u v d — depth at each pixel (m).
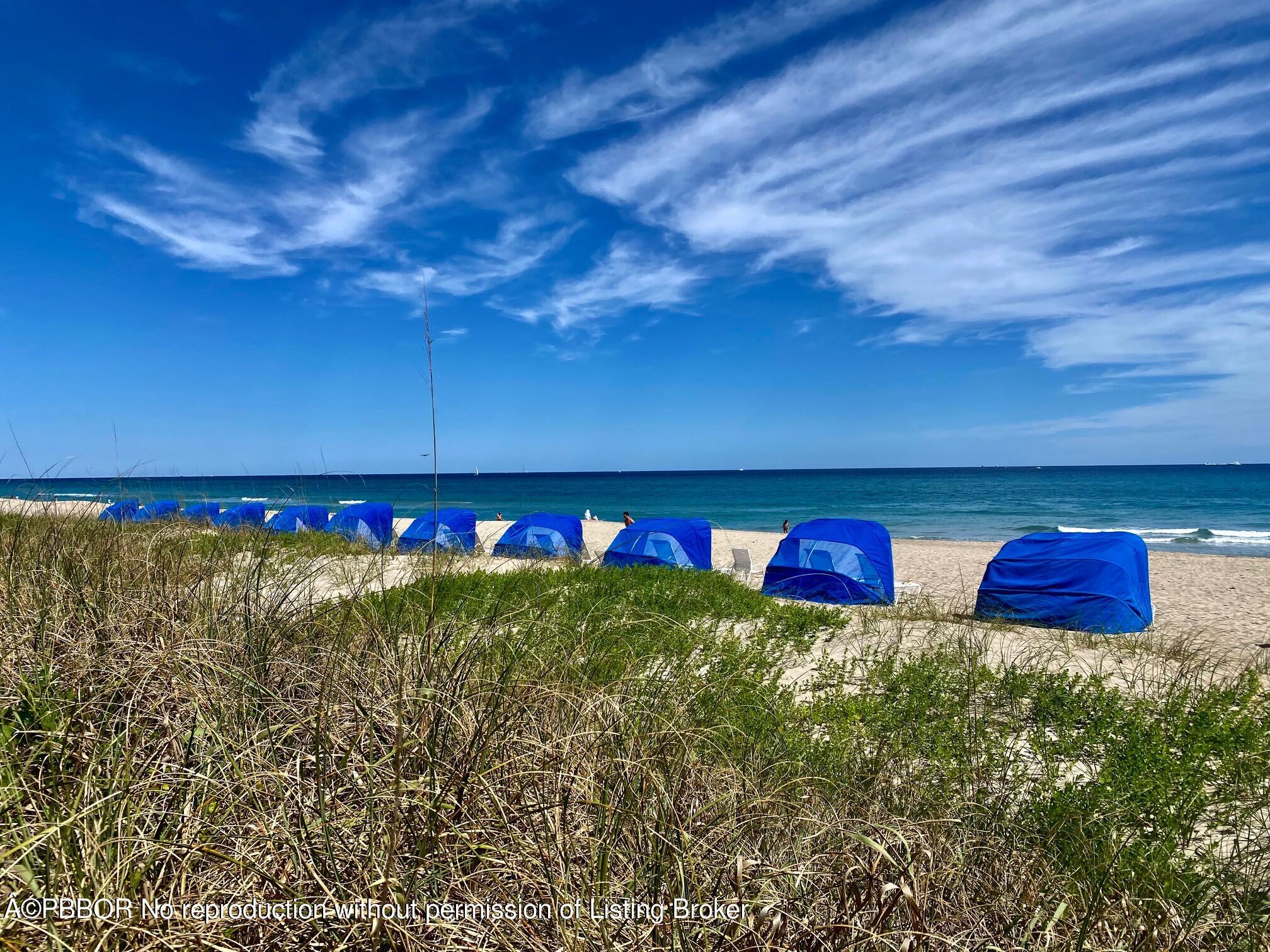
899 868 2.11
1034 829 3.13
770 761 3.35
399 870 2.00
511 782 2.39
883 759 3.70
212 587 3.78
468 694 2.76
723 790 2.77
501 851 2.05
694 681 4.01
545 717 2.89
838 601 11.72
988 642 7.93
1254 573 19.58
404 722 2.48
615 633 5.14
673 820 2.30
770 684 5.42
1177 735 4.46
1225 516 47.25
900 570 19.27
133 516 5.46
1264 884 2.80
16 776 2.04
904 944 1.88
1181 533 37.00
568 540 16.45
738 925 1.96
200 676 2.66
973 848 2.72
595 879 2.06
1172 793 3.59
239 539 4.90
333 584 5.06
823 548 12.20
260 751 2.31
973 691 5.30
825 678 6.21
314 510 15.43
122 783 2.04
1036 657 7.54
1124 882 2.64
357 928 1.80
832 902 2.19
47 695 2.44
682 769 2.68
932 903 2.32
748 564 15.23
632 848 2.23
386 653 3.12
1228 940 2.44
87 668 2.58
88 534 4.43
